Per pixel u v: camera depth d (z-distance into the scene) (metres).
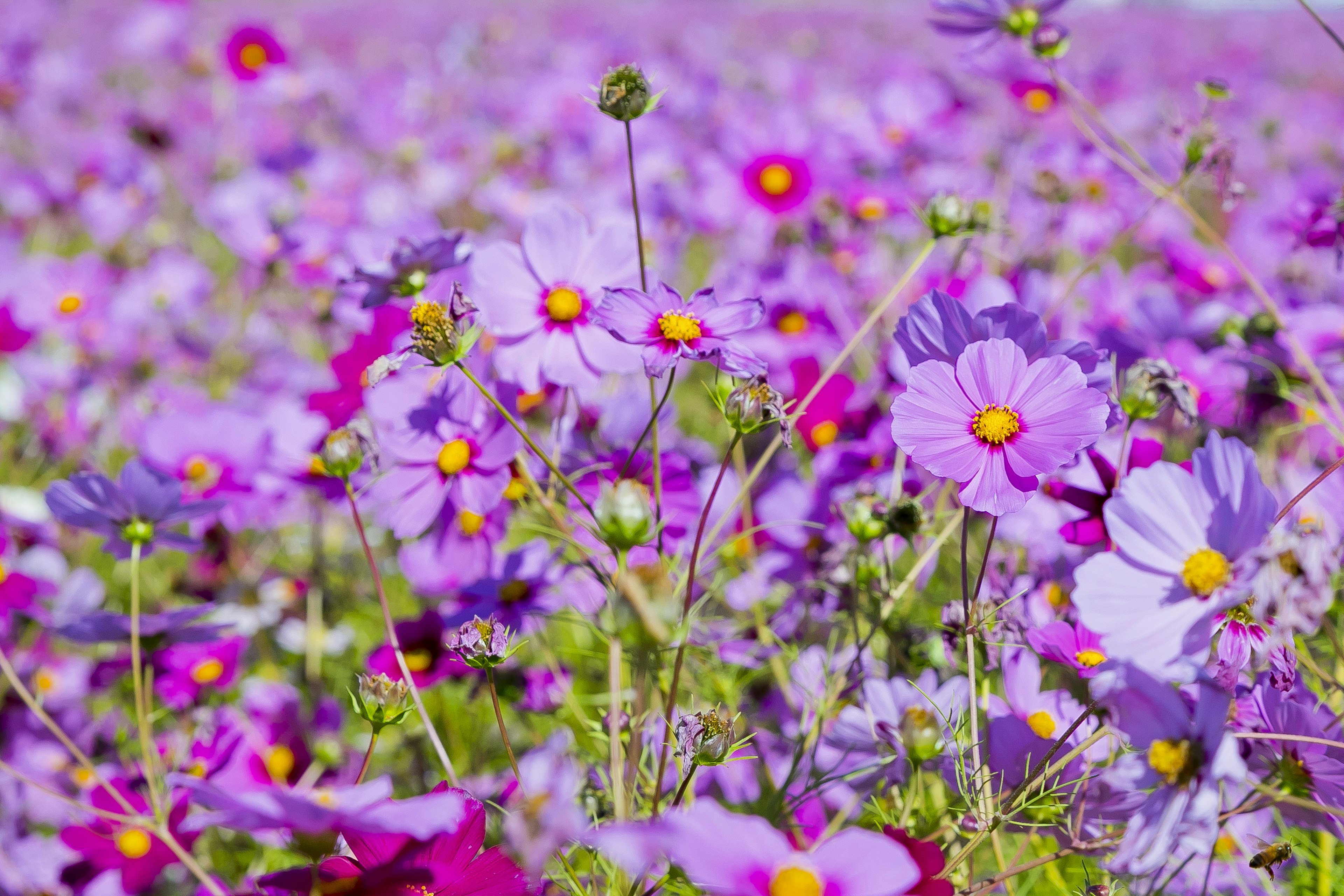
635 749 1.18
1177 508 1.14
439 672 1.38
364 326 1.55
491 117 3.80
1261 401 1.50
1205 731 1.11
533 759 1.26
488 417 1.30
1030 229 2.08
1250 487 1.13
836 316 1.65
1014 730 1.21
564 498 1.38
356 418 1.38
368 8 10.32
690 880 1.15
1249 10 10.89
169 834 1.28
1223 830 1.25
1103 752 1.21
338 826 1.09
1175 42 8.25
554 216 1.31
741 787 1.33
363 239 1.57
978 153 2.46
